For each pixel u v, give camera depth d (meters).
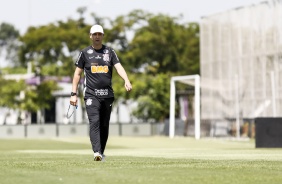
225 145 89.19
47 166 26.52
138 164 27.88
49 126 160.62
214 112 128.25
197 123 127.69
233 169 24.86
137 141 113.25
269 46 114.44
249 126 117.56
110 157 37.75
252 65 118.50
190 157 37.59
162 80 193.00
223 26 126.81
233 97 122.94
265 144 65.44
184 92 150.38
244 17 120.94
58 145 98.44
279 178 21.23
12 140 123.50
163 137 137.75
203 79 132.25
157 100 192.75
